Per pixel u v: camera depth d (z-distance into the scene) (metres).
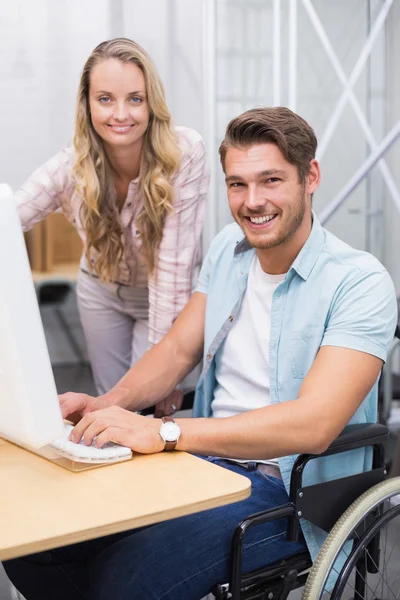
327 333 1.57
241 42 3.10
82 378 4.43
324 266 1.63
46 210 2.44
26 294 1.09
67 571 1.70
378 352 1.54
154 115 2.23
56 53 2.70
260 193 1.56
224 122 3.11
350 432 1.57
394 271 4.06
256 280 1.74
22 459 1.35
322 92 3.48
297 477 1.49
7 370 1.12
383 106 3.71
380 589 1.97
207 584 1.45
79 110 2.24
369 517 1.62
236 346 1.76
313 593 1.44
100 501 1.16
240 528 1.42
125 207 2.37
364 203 3.89
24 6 2.65
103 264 2.46
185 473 1.28
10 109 2.69
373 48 3.60
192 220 2.38
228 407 1.75
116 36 2.76
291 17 2.80
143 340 2.65
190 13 2.85
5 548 1.01
